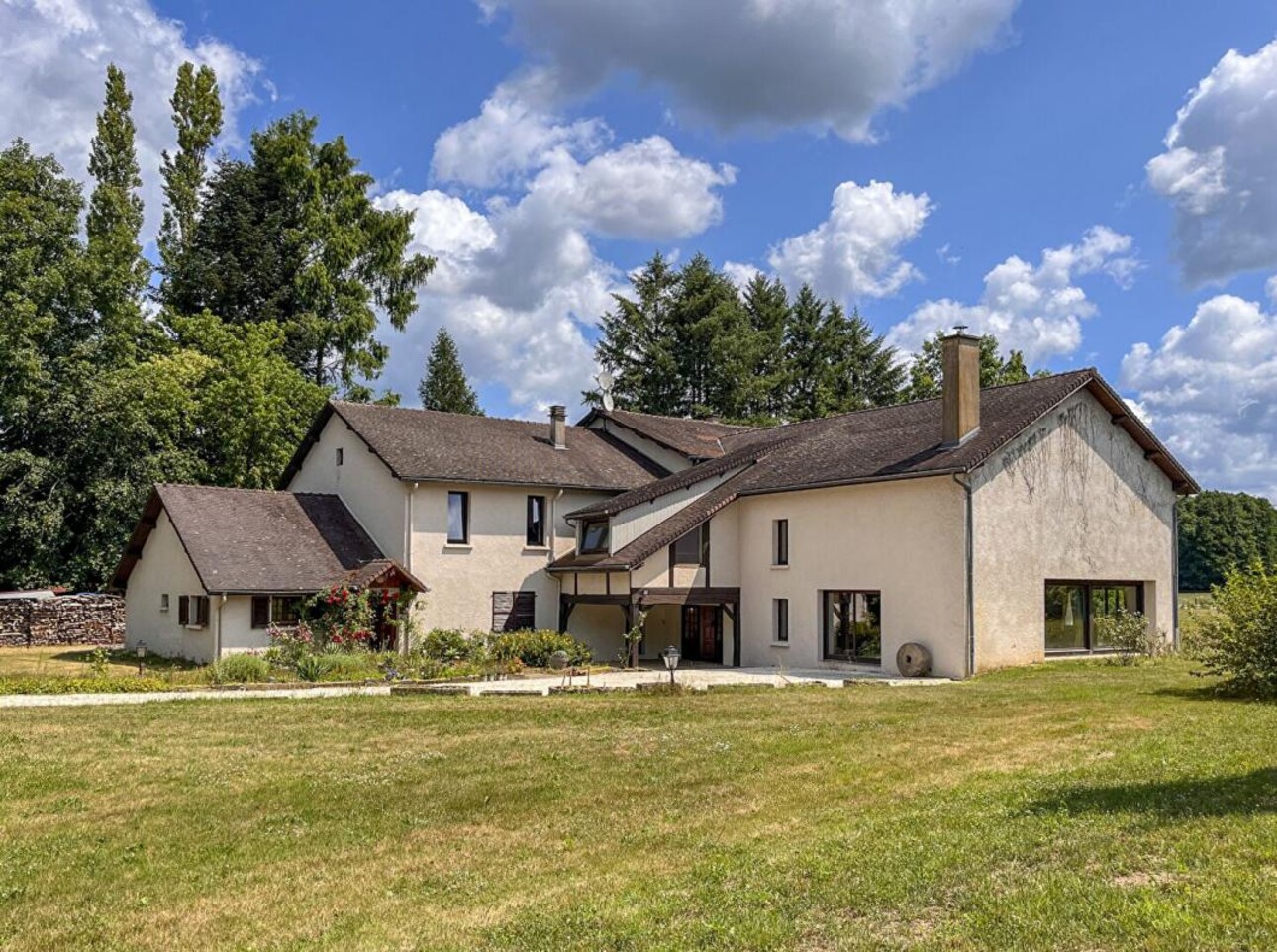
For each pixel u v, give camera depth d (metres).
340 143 47.16
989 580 23.05
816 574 26.45
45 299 36.25
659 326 58.81
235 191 47.34
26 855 8.70
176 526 26.52
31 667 25.34
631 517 27.98
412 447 28.98
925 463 23.66
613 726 14.70
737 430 37.47
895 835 8.06
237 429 38.44
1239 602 16.39
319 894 7.61
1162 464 26.84
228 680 21.25
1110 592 26.16
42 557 35.41
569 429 35.19
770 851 8.00
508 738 13.79
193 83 49.88
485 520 28.98
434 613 27.86
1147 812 8.09
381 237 47.03
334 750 13.04
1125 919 5.83
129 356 38.59
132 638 30.73
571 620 29.69
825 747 12.52
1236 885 6.27
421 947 6.38
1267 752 10.47
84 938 6.80
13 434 36.41
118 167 47.25
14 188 36.94
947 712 15.34
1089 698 16.36
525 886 7.57
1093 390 25.55
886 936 5.91
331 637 25.50
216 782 11.27
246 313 47.12
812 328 61.50
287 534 27.98
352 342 45.72
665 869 7.78
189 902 7.48
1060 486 24.75
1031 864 7.01
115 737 13.97
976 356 24.52
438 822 9.54
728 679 22.53
